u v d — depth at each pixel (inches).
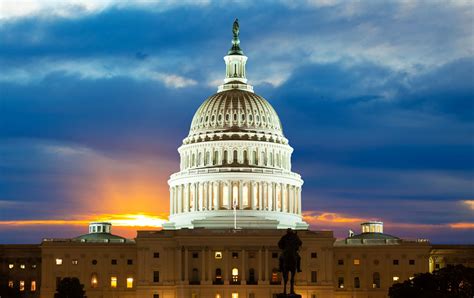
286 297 6845.5
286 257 7003.0
